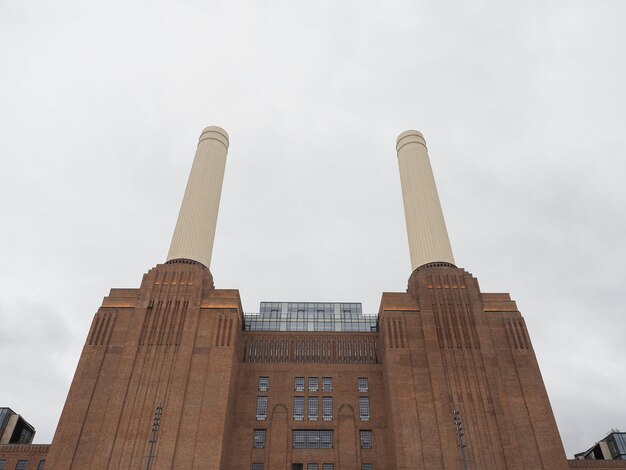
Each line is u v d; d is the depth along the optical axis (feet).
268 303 271.69
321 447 211.20
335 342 240.53
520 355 207.31
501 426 186.60
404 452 183.11
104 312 219.20
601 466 210.38
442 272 230.48
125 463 178.40
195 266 231.71
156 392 194.49
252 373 229.45
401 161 288.92
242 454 206.69
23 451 230.27
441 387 196.75
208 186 266.77
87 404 192.65
